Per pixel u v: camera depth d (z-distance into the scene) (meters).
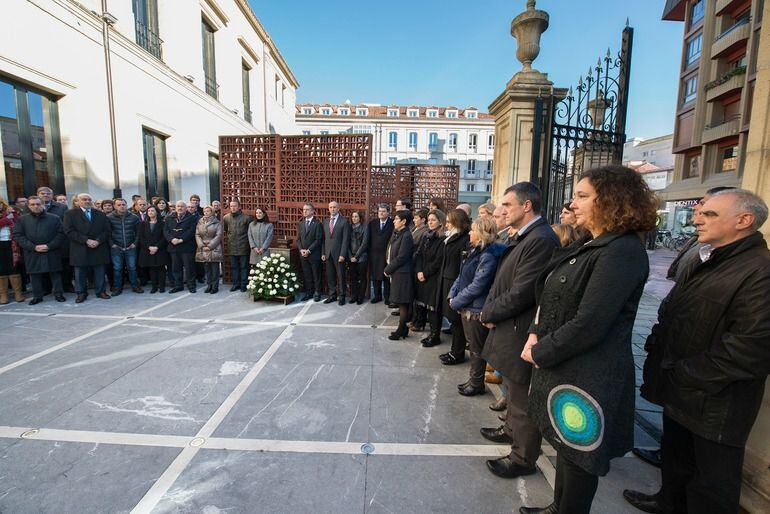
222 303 5.68
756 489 1.73
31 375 3.16
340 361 3.57
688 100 23.30
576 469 1.45
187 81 10.30
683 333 1.64
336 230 5.68
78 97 6.78
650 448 2.38
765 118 1.79
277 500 1.85
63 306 5.36
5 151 5.87
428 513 1.80
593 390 1.35
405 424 2.55
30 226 5.23
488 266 2.70
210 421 2.52
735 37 18.23
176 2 9.99
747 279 1.43
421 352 3.87
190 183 10.57
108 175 7.48
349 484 1.97
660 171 28.78
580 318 1.33
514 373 1.96
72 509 1.77
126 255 6.21
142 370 3.29
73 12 6.59
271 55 18.47
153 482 1.95
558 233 2.66
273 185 6.79
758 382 1.48
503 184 4.25
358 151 6.24
